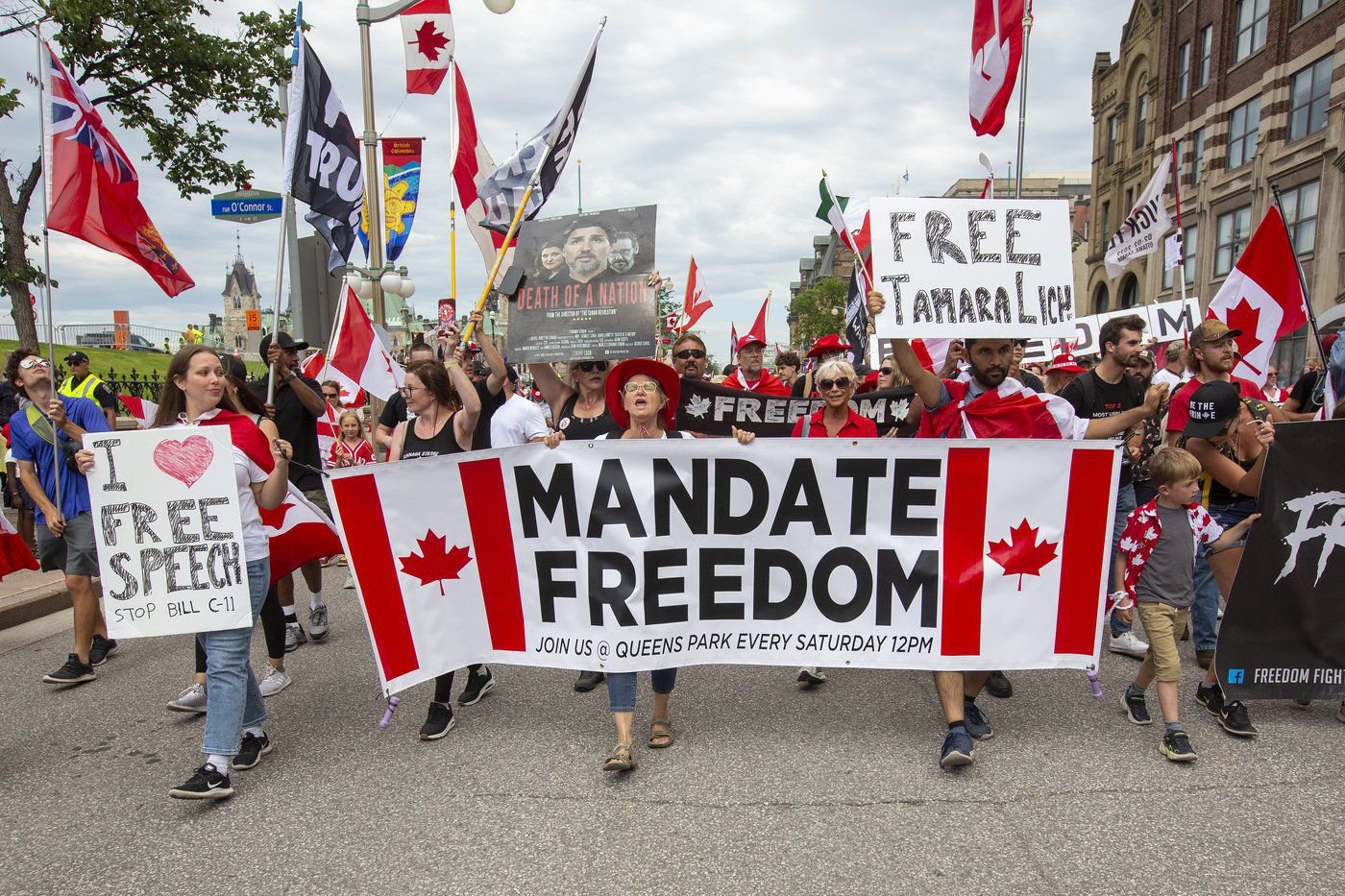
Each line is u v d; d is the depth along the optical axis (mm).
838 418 4824
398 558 4105
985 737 4082
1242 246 25781
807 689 4852
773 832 3244
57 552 5250
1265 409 5598
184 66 14484
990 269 4352
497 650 4254
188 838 3293
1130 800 3453
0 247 14047
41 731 4441
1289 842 3115
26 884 2996
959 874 2947
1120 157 34531
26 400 5395
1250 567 4098
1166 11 30188
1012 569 4066
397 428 5207
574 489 4141
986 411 4348
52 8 12602
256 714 3957
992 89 6617
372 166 10844
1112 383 5488
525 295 4375
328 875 3014
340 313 8438
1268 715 4359
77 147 4746
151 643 6066
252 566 3791
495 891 2891
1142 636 5762
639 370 4230
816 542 4129
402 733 4305
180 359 3799
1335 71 21562
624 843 3182
